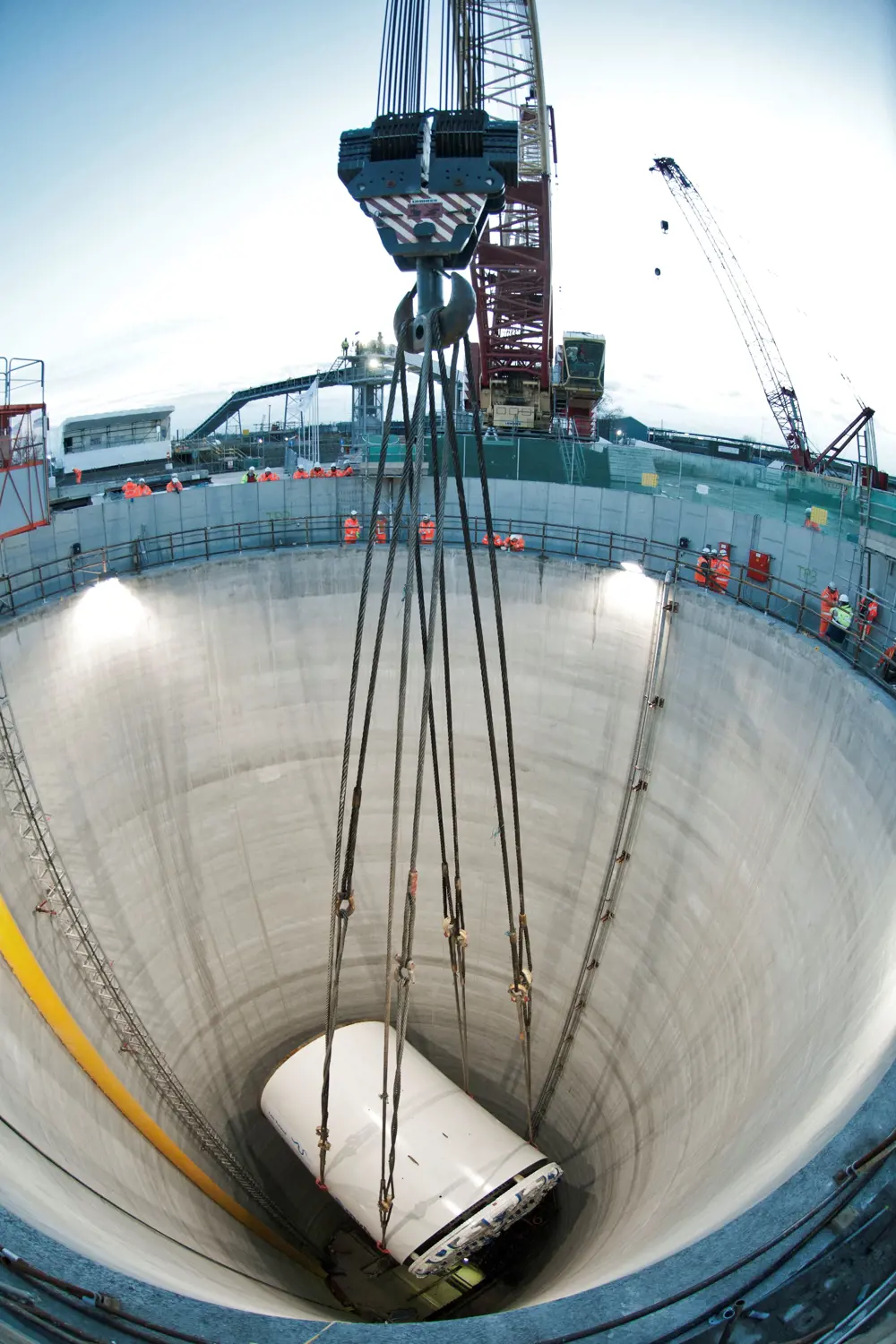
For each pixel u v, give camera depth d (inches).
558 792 859.4
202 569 854.5
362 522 962.7
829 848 592.4
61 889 716.7
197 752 855.1
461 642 890.7
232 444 1560.0
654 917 781.9
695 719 767.7
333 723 901.8
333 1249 845.2
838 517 813.2
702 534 910.4
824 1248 282.5
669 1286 277.7
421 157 329.7
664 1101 689.0
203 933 852.6
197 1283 406.0
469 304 337.7
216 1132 821.9
